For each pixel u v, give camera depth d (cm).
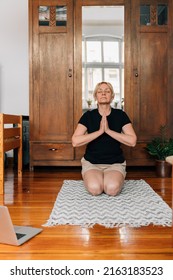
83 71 336
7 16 404
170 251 128
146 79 335
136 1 330
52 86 337
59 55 335
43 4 333
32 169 340
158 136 336
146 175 313
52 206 198
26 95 405
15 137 304
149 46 333
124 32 332
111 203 200
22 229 152
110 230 153
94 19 334
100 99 239
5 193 234
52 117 338
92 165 237
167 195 227
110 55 335
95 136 230
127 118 247
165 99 335
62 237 144
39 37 335
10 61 404
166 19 333
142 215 175
